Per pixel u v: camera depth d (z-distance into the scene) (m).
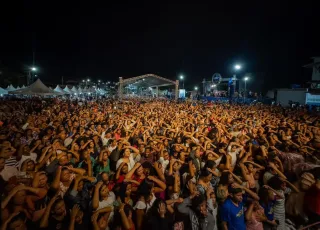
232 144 6.19
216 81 43.62
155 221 3.46
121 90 32.59
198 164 5.50
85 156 5.21
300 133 8.62
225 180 4.17
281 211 4.14
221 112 16.73
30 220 3.18
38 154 5.25
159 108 18.83
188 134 8.06
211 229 3.52
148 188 3.87
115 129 8.33
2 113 11.13
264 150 6.07
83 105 20.67
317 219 4.01
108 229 3.39
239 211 3.66
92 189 3.79
